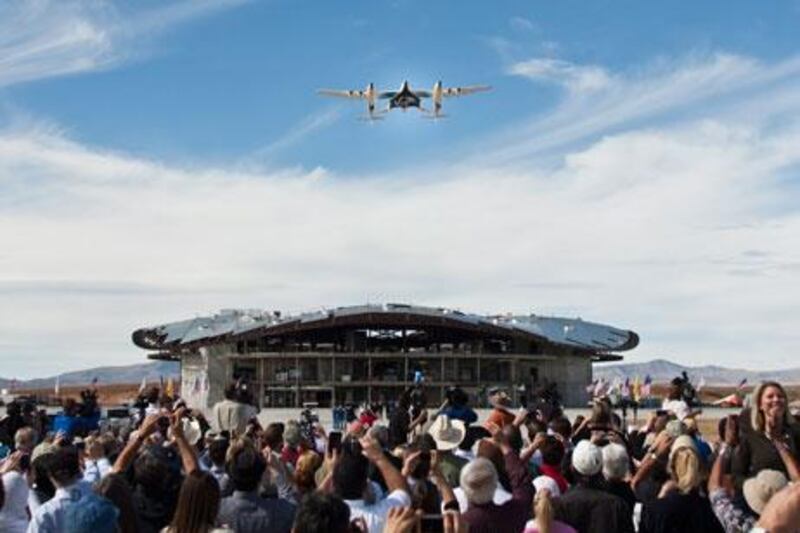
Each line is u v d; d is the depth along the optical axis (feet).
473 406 388.57
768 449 34.63
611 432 50.21
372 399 391.65
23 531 34.22
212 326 404.77
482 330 386.32
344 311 382.83
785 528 21.01
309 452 35.76
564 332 409.90
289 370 389.80
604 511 32.81
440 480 31.78
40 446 38.93
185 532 25.08
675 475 33.55
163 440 48.26
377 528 30.37
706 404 254.88
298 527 21.45
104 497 28.89
